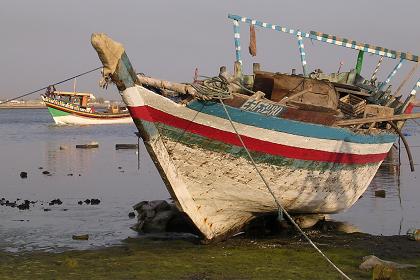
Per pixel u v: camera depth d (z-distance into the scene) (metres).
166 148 9.38
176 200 9.79
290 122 10.09
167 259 9.20
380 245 10.48
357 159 12.41
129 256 9.45
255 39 12.23
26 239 11.30
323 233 11.77
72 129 60.44
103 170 23.88
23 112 152.62
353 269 8.71
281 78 10.82
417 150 33.91
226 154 9.76
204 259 9.24
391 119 11.57
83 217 13.78
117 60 8.39
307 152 10.74
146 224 12.13
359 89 12.28
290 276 8.23
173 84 9.08
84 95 67.12
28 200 16.25
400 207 15.45
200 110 9.19
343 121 11.01
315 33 12.84
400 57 13.41
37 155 30.81
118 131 57.12
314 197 11.64
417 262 9.17
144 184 19.83
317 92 10.73
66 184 19.70
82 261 9.10
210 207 10.20
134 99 8.77
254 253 9.71
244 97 9.29
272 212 11.20
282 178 10.65
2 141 42.44
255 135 9.84
